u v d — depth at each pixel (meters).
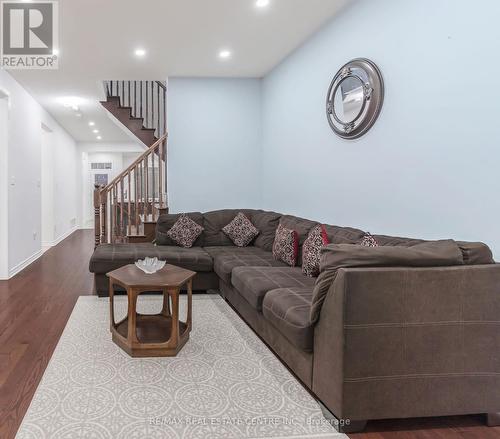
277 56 4.65
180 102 5.48
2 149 4.76
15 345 2.79
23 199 5.50
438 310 1.84
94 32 3.79
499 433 1.86
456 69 2.27
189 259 4.09
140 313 3.49
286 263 3.70
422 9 2.52
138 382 2.28
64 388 2.19
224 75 5.43
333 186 3.66
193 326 3.22
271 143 5.30
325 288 1.92
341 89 3.40
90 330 3.09
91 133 9.45
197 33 3.89
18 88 5.30
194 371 2.43
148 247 4.43
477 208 2.15
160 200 5.43
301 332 2.07
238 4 3.30
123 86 6.74
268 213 4.85
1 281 4.68
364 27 3.12
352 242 2.85
